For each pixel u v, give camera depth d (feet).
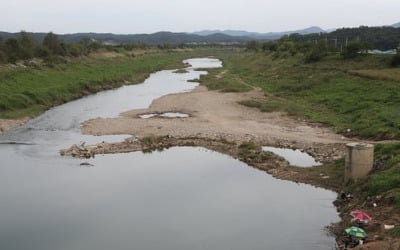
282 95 184.14
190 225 63.98
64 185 81.56
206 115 146.72
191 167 94.22
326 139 112.68
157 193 77.41
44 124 136.87
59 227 63.21
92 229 62.69
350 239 55.52
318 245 57.62
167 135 118.01
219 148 108.78
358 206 66.03
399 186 64.28
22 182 83.15
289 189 79.82
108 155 104.01
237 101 172.55
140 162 98.27
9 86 168.96
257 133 120.37
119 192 77.92
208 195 76.64
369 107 135.03
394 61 199.72
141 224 64.23
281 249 56.65
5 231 61.98
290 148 107.45
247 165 95.61
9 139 118.42
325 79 194.39
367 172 75.05
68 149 106.73
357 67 212.43
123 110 161.07
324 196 75.82
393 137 103.14
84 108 165.07
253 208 70.69
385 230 54.85
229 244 58.13
